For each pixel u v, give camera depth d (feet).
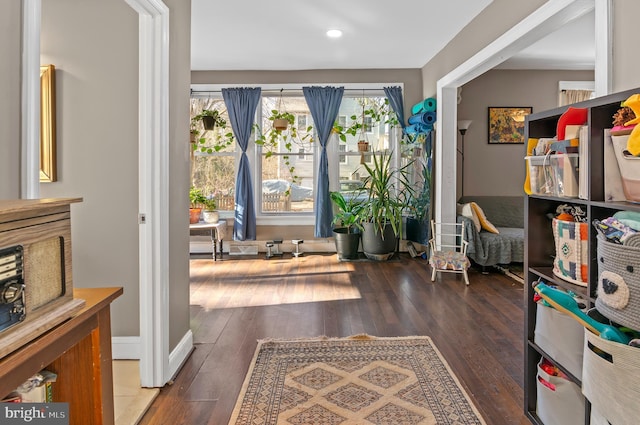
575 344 5.28
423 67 18.94
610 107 4.86
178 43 8.12
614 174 4.74
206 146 19.89
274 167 20.15
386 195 17.53
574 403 5.47
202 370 7.93
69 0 8.29
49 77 8.27
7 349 2.53
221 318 10.79
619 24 6.79
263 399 6.86
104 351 3.80
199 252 19.79
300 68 19.15
